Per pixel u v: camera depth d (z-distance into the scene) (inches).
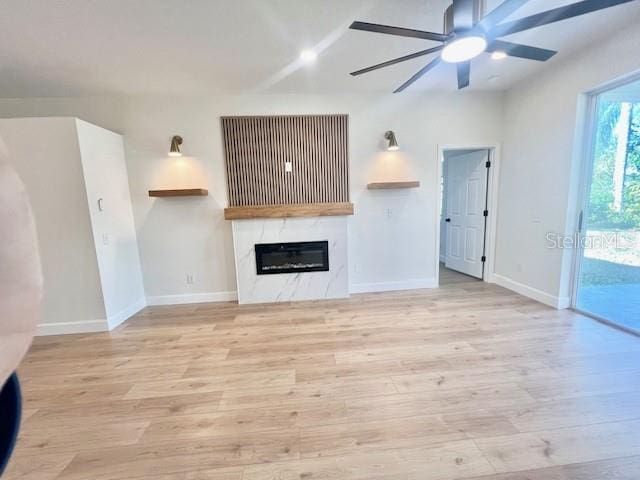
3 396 20.7
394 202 156.9
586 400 71.6
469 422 66.2
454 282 171.0
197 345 106.8
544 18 62.6
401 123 151.1
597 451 57.8
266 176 150.3
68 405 76.1
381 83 135.3
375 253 159.8
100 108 138.4
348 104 147.9
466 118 153.2
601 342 98.3
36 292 16.1
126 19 82.2
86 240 117.9
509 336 104.7
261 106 144.1
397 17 84.7
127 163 142.1
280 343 106.3
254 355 98.5
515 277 151.9
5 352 15.3
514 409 69.6
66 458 60.2
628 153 106.4
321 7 79.8
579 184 120.1
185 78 122.2
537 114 133.1
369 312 132.0
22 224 15.4
